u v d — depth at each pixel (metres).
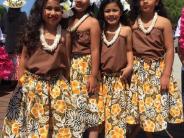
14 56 4.26
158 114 2.35
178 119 2.40
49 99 2.21
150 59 2.36
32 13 2.23
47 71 2.18
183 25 2.56
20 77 2.25
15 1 4.21
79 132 2.28
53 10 2.19
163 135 2.86
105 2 2.37
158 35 2.36
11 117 2.25
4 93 4.46
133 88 2.38
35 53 2.20
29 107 2.21
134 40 2.39
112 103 2.37
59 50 2.20
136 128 2.51
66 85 2.24
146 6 2.34
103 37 2.38
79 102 2.32
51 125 2.23
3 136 2.27
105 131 2.39
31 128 2.21
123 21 2.40
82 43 2.33
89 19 2.33
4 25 4.42
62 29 2.25
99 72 2.38
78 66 2.34
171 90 2.40
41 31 2.21
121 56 2.37
